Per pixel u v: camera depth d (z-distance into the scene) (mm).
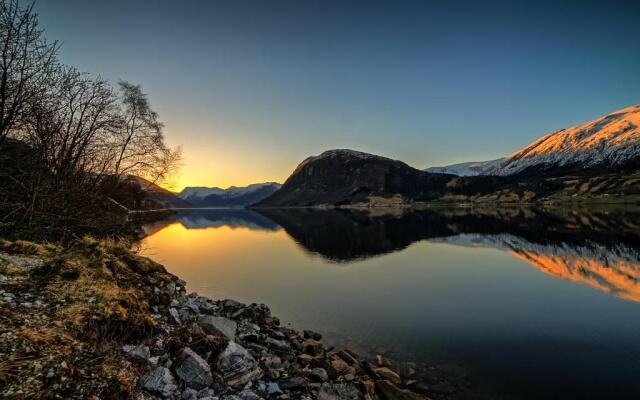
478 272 31703
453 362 14023
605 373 13125
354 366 12883
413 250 45938
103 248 15000
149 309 12164
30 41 14805
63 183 18734
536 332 17234
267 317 17688
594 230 60438
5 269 9672
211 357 9758
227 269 33281
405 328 17828
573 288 25422
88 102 21016
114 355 7750
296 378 10602
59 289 9461
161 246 49625
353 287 26438
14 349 6254
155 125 30234
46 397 5457
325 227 89562
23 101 14555
